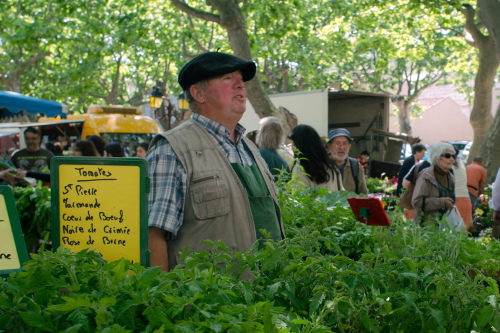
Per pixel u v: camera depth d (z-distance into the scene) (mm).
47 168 7363
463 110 47062
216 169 2420
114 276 1492
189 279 1516
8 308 1314
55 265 1466
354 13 18094
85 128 14023
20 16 19250
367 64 34594
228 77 2539
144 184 1979
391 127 48781
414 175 5801
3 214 1759
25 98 9398
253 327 1258
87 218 1972
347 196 3682
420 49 19578
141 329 1346
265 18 16344
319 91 14031
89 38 17203
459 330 1681
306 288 1688
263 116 13773
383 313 1575
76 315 1268
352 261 1840
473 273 2572
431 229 2982
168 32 20781
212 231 2361
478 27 16031
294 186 3865
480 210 8930
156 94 16062
